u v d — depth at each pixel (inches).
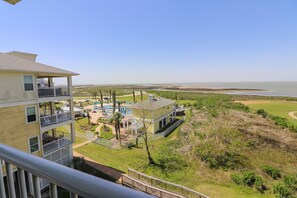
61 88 520.1
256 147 560.4
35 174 45.6
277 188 386.6
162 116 1055.6
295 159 510.6
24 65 442.6
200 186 435.2
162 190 385.7
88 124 1172.5
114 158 637.3
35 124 443.8
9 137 390.3
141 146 751.1
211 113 874.1
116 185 32.5
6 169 57.6
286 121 757.3
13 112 397.7
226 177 458.6
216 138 597.0
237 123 713.6
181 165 532.4
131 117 1075.9
